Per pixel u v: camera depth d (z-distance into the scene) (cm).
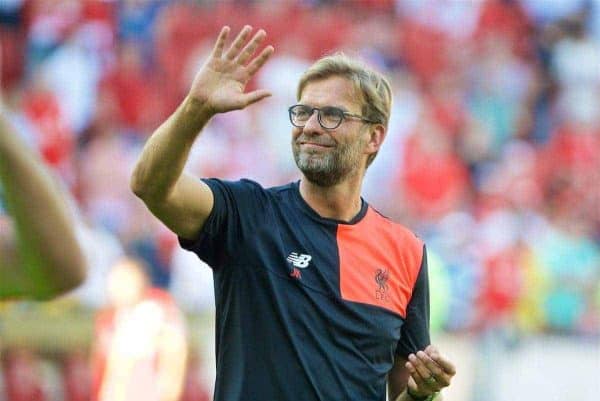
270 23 2523
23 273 326
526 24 2709
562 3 2742
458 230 2095
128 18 2458
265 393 602
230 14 2512
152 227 1880
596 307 1955
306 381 604
